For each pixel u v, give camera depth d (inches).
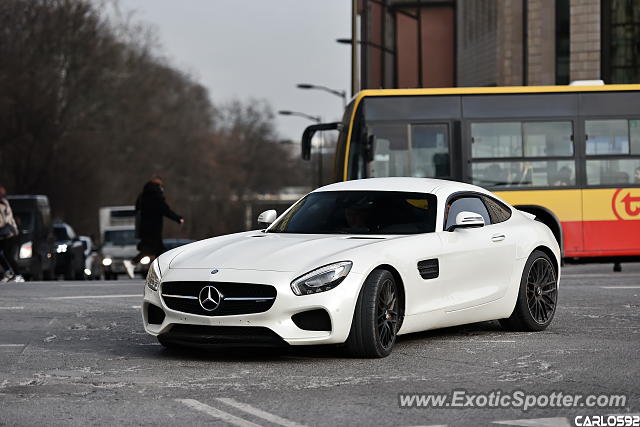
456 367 401.4
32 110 2605.8
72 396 348.8
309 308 405.4
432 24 2314.2
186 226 3907.5
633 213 919.0
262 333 408.2
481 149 924.6
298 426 302.7
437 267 452.4
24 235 1268.5
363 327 414.6
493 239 484.1
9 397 347.3
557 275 518.9
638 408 323.9
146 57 3026.6
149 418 314.7
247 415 318.0
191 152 3742.6
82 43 2694.4
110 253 1674.5
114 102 2901.1
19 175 2659.9
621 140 923.4
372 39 2447.1
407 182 492.4
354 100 944.9
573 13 1699.1
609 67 1690.5
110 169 3029.0
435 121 927.0
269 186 5452.8
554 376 378.9
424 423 305.9
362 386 363.9
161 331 422.6
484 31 2047.2
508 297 490.6
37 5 2642.7
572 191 919.0
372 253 422.9
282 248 428.5
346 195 484.4
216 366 408.8
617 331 499.2
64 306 628.1
